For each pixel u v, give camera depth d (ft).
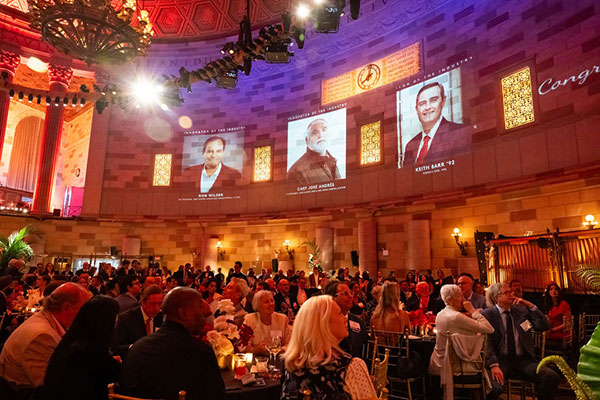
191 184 69.82
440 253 47.57
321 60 64.64
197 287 37.52
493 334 18.12
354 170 57.36
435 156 49.55
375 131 56.54
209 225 68.28
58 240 66.18
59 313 10.73
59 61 67.15
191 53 74.08
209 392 7.79
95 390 8.50
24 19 64.39
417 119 52.29
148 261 65.87
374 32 59.16
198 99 72.59
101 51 34.50
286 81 67.51
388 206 52.70
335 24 32.81
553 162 39.40
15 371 10.18
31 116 83.51
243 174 67.51
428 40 53.01
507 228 42.27
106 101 42.63
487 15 47.39
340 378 7.76
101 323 8.84
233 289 21.62
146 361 7.82
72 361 8.41
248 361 13.12
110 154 70.85
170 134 72.02
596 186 36.24
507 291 18.21
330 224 58.39
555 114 39.88
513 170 42.42
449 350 16.21
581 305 29.53
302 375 7.95
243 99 70.28
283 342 15.87
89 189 69.00
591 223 35.22
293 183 62.95
